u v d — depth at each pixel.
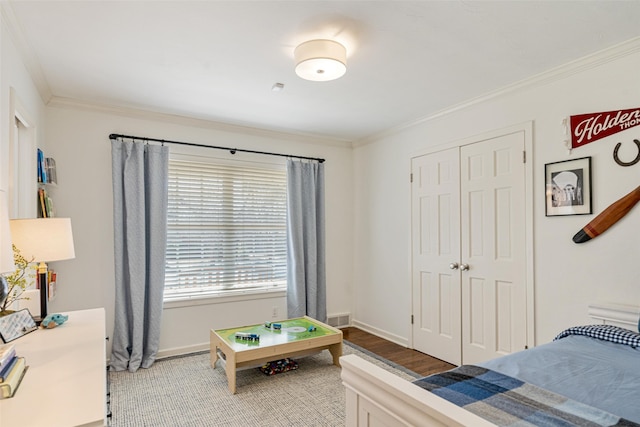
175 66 2.48
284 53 2.29
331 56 2.09
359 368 1.35
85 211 3.20
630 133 2.18
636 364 1.54
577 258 2.42
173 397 2.65
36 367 1.29
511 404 1.17
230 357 2.75
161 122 3.55
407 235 3.86
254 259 4.04
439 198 3.48
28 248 1.79
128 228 3.23
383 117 3.63
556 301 2.53
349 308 4.66
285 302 4.18
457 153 3.30
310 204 4.27
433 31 2.03
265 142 4.12
